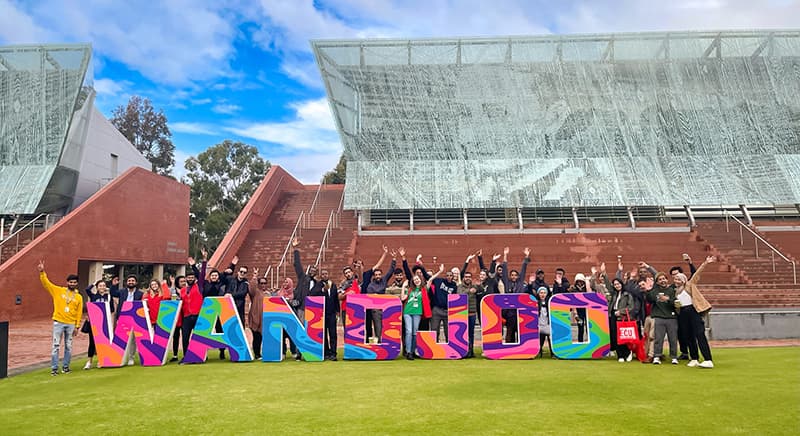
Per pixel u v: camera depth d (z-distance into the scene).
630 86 30.91
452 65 30.77
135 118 63.34
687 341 9.83
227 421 5.93
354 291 12.20
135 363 11.16
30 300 22.17
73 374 9.94
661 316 9.88
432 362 10.50
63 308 10.16
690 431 5.28
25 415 6.49
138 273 38.25
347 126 31.08
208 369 9.91
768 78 30.25
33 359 12.07
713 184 29.56
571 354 10.73
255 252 25.61
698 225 27.61
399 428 5.48
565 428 5.41
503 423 5.62
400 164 30.95
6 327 9.76
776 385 7.45
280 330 10.92
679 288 9.74
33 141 29.66
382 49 30.67
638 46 30.45
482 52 30.84
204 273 11.55
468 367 9.66
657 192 29.42
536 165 30.70
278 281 22.48
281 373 9.23
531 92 31.00
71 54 30.33
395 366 9.92
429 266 24.23
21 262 21.80
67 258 24.23
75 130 30.77
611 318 10.92
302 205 32.72
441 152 31.14
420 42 30.36
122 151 36.44
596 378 8.28
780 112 30.36
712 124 30.69
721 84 30.52
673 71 30.53
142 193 30.33
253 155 57.66
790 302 19.25
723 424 5.51
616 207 30.17
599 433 5.24
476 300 11.80
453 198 29.59
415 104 31.06
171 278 12.48
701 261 23.69
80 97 30.56
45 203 29.44
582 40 30.36
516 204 29.31
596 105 31.03
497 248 25.75
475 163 30.92
